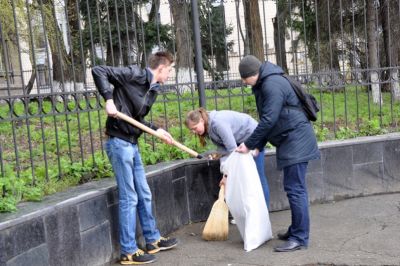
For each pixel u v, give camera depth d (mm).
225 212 4785
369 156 6035
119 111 4188
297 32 12758
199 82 5844
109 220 4320
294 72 6945
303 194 4340
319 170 5852
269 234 4648
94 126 7551
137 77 4211
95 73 4055
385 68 6555
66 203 3857
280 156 4328
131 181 4227
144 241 4754
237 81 6039
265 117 4180
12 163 5629
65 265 3818
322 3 10992
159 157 5492
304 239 4383
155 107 8117
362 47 10422
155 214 4859
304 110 4352
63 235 3811
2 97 4051
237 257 4320
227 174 4672
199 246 4660
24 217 3471
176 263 4254
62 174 4672
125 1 6234
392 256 4105
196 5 5844
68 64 8070
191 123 4746
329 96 9555
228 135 4645
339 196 5949
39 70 5938
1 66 6098
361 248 4324
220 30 8422
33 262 3523
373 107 8367
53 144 6492
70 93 4602
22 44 9094
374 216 5234
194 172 5430
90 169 4852
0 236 3270
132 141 4242
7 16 8016
